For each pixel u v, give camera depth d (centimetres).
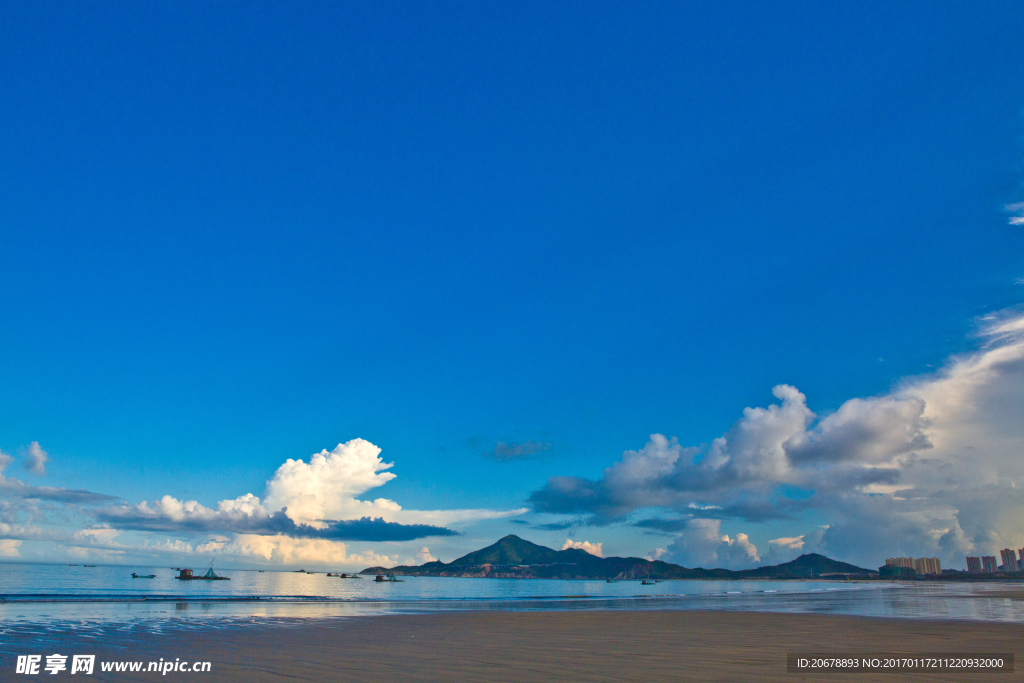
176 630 2227
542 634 2303
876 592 8831
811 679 1305
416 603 5156
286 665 1438
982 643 2050
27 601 3941
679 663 1520
